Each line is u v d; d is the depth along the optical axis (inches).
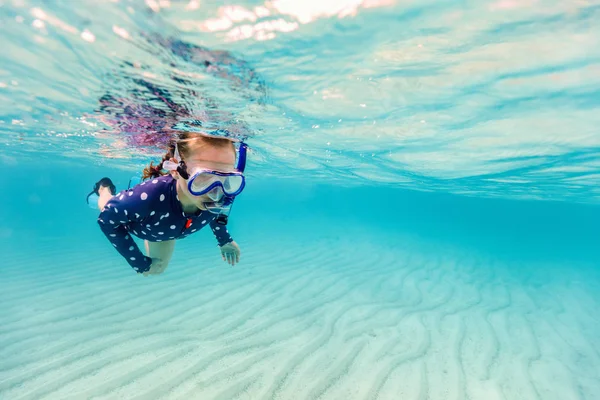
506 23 37.7
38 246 164.6
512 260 206.5
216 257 149.8
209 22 36.3
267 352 71.0
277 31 38.7
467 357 75.1
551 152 92.4
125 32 38.5
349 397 58.8
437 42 42.0
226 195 32.1
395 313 97.9
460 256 201.5
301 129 84.5
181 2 33.1
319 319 89.7
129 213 32.6
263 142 98.1
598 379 69.7
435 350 77.2
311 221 362.3
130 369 62.2
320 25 38.0
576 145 83.1
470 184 187.3
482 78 52.1
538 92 55.7
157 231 37.1
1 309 86.7
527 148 89.7
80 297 96.2
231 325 82.8
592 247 455.8
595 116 63.8
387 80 53.2
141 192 33.1
